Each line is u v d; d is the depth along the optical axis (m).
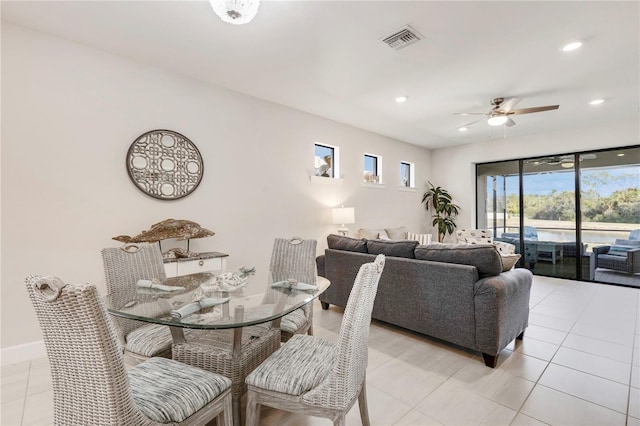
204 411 1.26
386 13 2.27
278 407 1.40
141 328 2.06
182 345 1.87
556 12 2.26
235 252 3.76
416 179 6.85
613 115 4.62
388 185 6.11
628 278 4.88
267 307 1.72
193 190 3.38
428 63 3.05
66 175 2.65
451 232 6.82
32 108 2.51
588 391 2.01
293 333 2.17
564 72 3.23
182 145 3.29
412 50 2.81
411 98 3.99
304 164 4.56
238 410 1.68
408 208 6.62
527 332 2.99
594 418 1.75
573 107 4.29
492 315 2.28
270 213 4.13
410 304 2.81
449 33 2.54
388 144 6.11
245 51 2.84
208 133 3.53
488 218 6.60
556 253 5.64
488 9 2.22
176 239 3.16
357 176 5.43
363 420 1.61
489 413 1.81
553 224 5.69
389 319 3.00
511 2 2.15
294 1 2.14
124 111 2.95
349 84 3.55
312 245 2.71
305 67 3.15
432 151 7.23
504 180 6.36
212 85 3.57
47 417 1.77
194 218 3.41
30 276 1.00
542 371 2.27
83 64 2.74
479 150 6.47
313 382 1.38
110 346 0.95
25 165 2.48
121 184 2.93
